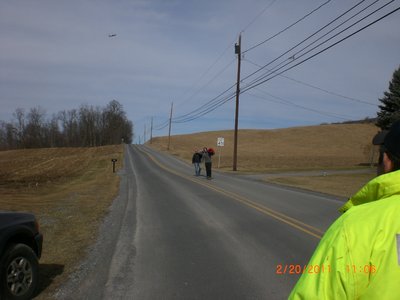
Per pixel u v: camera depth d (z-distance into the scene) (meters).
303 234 10.05
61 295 5.97
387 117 51.16
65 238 9.80
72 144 160.38
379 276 1.72
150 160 59.66
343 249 1.82
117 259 7.93
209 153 29.84
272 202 16.36
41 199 17.73
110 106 174.12
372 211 1.85
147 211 14.13
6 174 36.22
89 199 17.61
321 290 1.83
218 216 12.95
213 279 6.63
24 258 5.78
